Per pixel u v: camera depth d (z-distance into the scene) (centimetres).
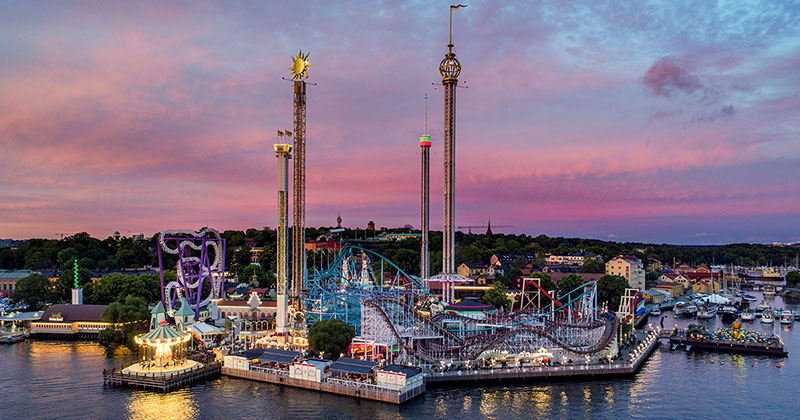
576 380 17350
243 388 16325
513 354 18438
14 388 16175
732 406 15000
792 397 15762
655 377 17788
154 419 13812
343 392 15688
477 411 14488
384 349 19075
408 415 14112
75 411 14350
